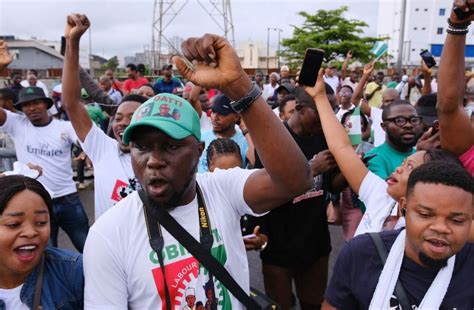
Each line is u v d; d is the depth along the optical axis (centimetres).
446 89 199
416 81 929
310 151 290
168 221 143
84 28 261
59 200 412
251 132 139
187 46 127
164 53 2612
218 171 166
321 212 285
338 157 238
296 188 147
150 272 140
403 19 1703
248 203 157
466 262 149
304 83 246
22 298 164
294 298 387
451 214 137
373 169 289
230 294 149
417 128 286
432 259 143
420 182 143
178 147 138
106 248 141
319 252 291
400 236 156
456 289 146
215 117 388
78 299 170
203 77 127
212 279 145
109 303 140
